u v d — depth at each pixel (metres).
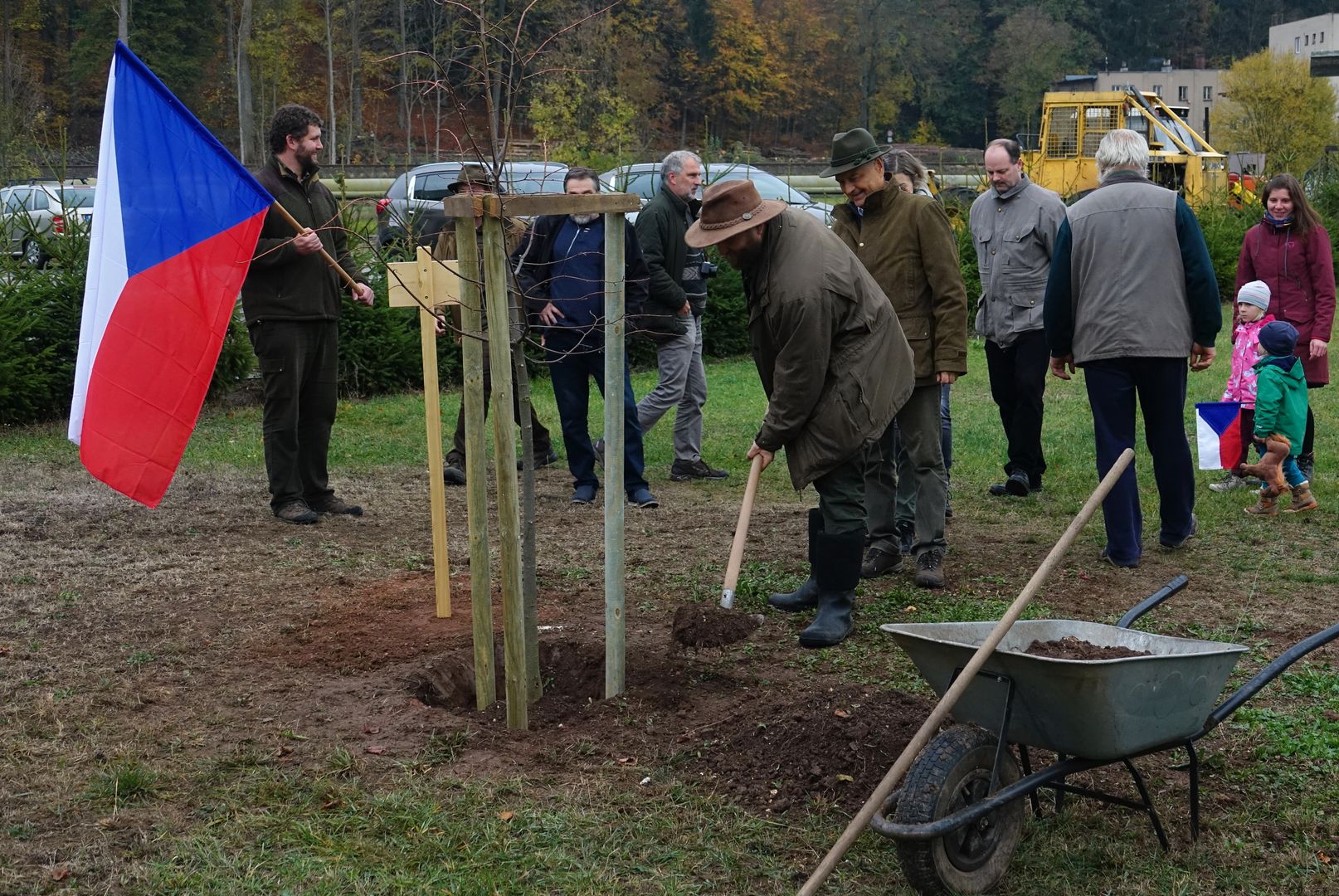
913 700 4.19
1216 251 18.86
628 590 5.89
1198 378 12.10
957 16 85.12
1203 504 7.37
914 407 5.84
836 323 4.78
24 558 6.36
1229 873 3.27
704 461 8.99
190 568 6.21
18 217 11.49
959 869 3.13
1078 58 91.38
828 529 5.08
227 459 9.08
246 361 11.53
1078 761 3.21
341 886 3.20
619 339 4.31
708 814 3.61
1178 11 102.19
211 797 3.71
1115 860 3.33
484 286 4.25
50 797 3.68
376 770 3.89
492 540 6.92
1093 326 6.07
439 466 5.36
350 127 34.44
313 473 7.39
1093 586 5.85
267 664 4.88
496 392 4.05
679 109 56.19
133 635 5.20
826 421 4.83
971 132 86.75
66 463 8.89
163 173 4.72
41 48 57.06
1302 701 4.39
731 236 4.57
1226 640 5.06
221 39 57.66
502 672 4.93
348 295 12.09
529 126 23.41
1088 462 8.63
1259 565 6.13
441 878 3.25
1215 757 3.92
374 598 5.74
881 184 5.83
